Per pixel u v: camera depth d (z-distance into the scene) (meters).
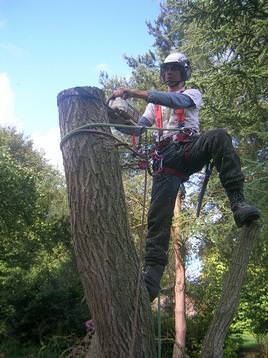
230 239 11.01
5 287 18.33
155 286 2.98
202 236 13.05
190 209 12.48
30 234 20.25
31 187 17.08
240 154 9.59
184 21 8.56
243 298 16.22
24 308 17.31
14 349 16.58
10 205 16.36
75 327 17.12
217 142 2.79
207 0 7.98
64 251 21.50
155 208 3.09
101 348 2.62
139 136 3.04
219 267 16.27
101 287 2.58
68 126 2.80
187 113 3.03
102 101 2.90
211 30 8.61
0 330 17.23
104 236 2.62
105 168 2.72
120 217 2.69
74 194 2.70
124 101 3.00
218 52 8.63
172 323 15.90
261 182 7.33
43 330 17.14
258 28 7.78
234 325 16.92
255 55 8.12
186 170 3.07
